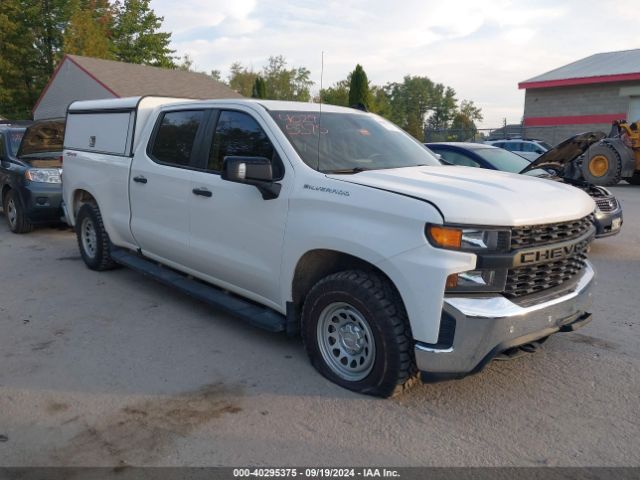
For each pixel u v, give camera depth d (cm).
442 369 350
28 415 372
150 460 323
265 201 440
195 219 512
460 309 340
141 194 584
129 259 637
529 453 332
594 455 330
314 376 427
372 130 512
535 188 398
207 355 466
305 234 407
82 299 612
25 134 1014
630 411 380
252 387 411
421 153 516
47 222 970
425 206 347
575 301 390
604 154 1630
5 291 642
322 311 409
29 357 463
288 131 453
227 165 408
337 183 396
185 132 541
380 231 364
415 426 360
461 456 329
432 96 9369
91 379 423
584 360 459
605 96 2602
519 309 351
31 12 3541
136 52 4116
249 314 466
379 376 379
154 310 577
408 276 350
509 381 421
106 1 3966
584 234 404
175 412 376
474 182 396
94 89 3039
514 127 3142
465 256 340
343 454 330
